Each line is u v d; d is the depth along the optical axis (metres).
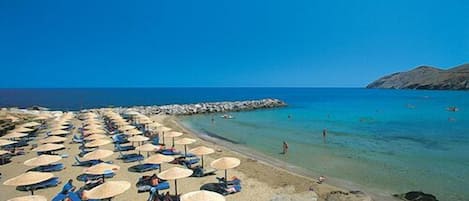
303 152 25.20
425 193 15.94
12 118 35.50
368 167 20.73
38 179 13.72
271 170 19.52
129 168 19.67
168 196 13.90
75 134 32.88
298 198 14.31
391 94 151.50
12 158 22.58
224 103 75.50
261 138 31.95
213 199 11.05
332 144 28.27
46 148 20.47
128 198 14.81
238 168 19.75
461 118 48.09
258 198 15.06
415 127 38.78
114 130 34.38
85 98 129.50
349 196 14.80
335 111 63.19
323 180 17.83
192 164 20.14
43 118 40.81
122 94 174.25
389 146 27.19
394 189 16.67
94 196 11.66
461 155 23.73
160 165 18.73
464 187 16.95
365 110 64.56
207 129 39.34
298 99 117.94
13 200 11.04
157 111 61.38
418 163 21.56
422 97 116.44
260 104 75.81
